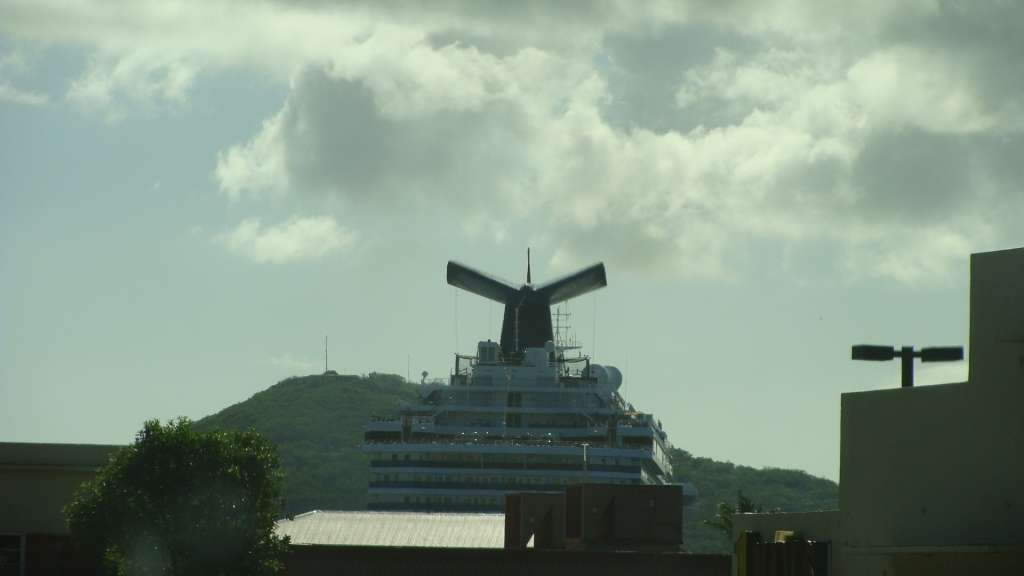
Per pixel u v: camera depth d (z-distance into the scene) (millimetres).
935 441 142000
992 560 132625
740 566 181375
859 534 155000
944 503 139750
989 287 135250
